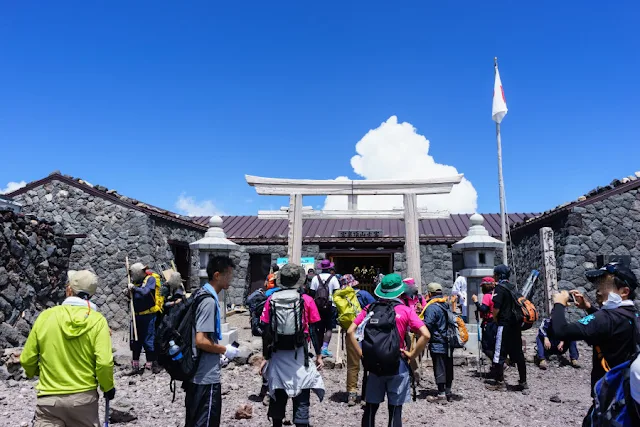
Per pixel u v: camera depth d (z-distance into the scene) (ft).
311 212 38.04
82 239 43.16
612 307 10.12
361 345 13.37
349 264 63.26
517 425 18.10
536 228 44.29
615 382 8.16
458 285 33.27
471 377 26.89
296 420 13.23
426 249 53.88
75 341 10.43
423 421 18.48
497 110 42.45
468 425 18.10
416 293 24.82
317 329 25.13
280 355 13.58
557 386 24.91
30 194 44.91
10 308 30.71
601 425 8.02
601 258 36.63
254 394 22.41
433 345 21.54
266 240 56.13
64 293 39.75
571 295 11.19
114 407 18.11
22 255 32.81
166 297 26.73
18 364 24.95
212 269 12.25
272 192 37.83
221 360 12.39
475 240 32.42
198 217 68.18
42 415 10.18
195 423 11.32
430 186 36.81
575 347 29.35
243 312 52.29
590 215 38.83
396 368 12.96
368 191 37.52
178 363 11.15
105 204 43.80
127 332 40.11
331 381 25.25
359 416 19.26
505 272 23.39
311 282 25.88
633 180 39.63
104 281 42.32
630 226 38.73
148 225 43.29
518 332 23.31
